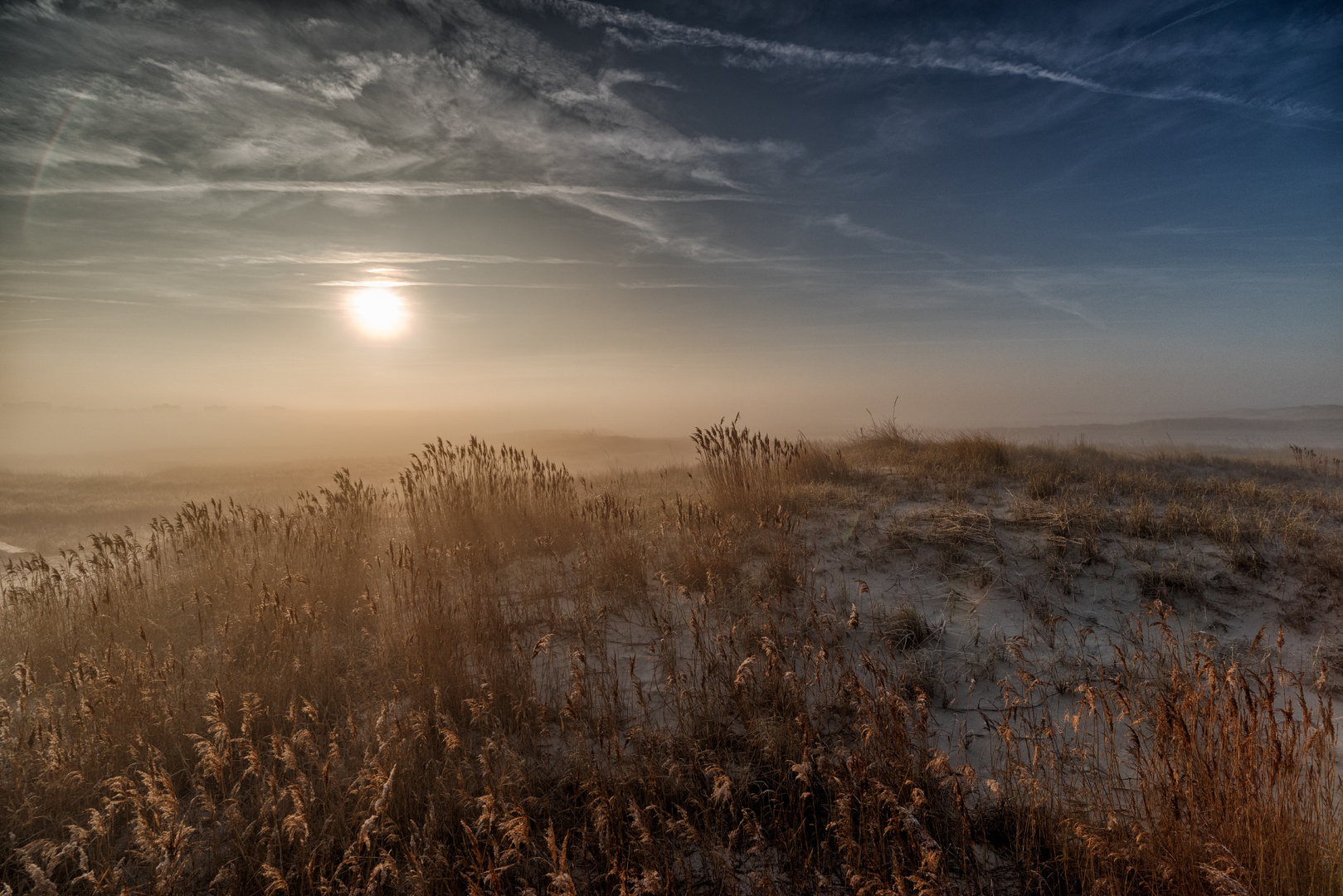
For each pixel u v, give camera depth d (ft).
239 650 17.89
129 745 13.70
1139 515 23.89
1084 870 10.78
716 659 16.67
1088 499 26.53
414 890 10.19
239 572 23.63
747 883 11.26
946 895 10.31
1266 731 10.68
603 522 25.45
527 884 11.06
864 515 26.05
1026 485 29.55
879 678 14.82
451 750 13.82
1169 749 11.62
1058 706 15.52
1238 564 20.99
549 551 25.17
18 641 19.57
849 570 22.08
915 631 18.19
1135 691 14.49
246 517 29.55
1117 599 19.89
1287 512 24.81
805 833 12.14
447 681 15.84
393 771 11.24
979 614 19.38
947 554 22.48
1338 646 17.03
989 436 40.75
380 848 11.46
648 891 9.97
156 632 20.35
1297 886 9.73
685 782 13.14
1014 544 22.89
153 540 26.30
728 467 30.40
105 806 12.59
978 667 16.93
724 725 14.89
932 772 12.78
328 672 16.57
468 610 19.11
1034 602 19.81
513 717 15.23
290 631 17.54
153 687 15.57
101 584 23.26
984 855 11.57
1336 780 11.91
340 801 12.23
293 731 14.57
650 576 22.84
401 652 17.22
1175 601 19.61
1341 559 20.47
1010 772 12.80
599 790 11.92
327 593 21.63
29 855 10.69
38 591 22.31
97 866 11.36
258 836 11.51
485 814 10.98
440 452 31.37
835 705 15.26
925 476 32.65
